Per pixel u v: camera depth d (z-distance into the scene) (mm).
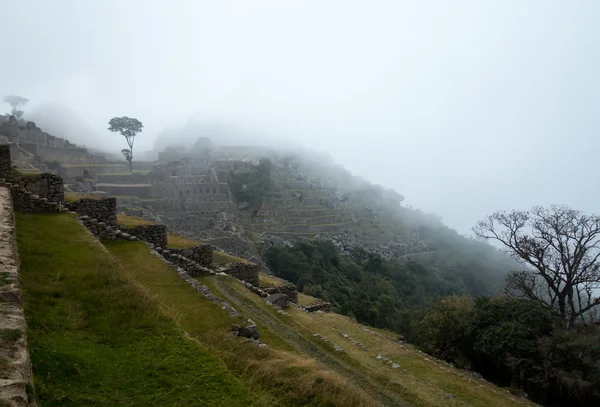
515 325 26031
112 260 11453
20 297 6348
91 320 7961
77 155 78875
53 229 14516
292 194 105750
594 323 28672
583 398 23047
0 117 100062
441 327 30531
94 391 5738
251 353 9680
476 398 17781
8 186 17172
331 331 21234
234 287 20469
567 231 31375
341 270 73938
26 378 4551
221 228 64312
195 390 6379
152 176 76125
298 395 8500
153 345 7488
